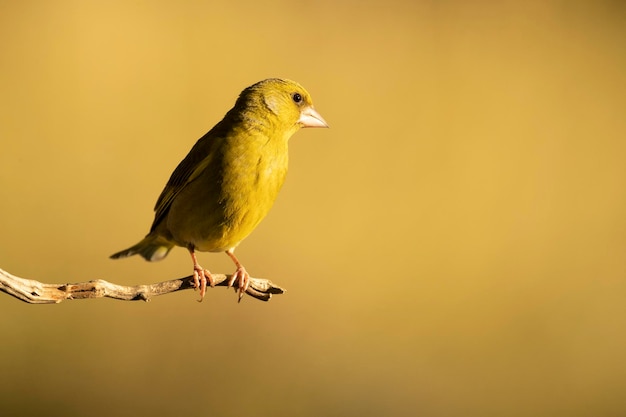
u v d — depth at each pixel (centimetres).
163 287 727
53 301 661
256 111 805
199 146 803
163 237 859
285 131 830
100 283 676
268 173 802
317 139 1695
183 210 797
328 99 1772
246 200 790
